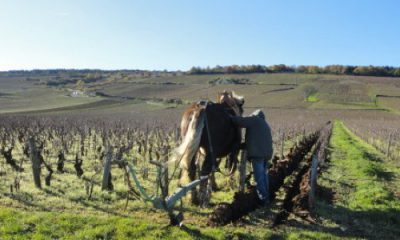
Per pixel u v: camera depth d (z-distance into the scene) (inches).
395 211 382.9
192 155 324.5
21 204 360.2
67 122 1494.8
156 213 341.4
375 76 6033.5
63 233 274.7
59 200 378.0
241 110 418.6
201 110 332.8
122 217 315.6
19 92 5457.7
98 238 270.1
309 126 1525.6
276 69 6830.7
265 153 370.9
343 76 5880.9
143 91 5216.5
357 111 3287.4
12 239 260.1
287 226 324.8
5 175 505.0
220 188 442.9
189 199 372.8
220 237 280.5
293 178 522.3
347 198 427.8
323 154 646.5
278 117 2479.1
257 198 386.9
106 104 4072.3
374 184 506.3
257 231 304.0
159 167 302.2
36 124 1301.7
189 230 290.8
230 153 392.2
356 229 329.7
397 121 2268.7
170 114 2743.6
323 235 304.0
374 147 1034.1
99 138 1080.2
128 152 717.9
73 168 569.6
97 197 390.9
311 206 363.9
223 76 6245.1
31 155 431.5
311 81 5447.8
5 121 1524.4
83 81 7175.2
